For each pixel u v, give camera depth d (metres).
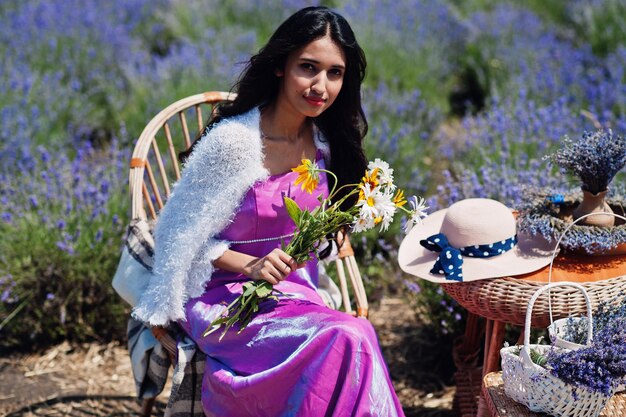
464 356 2.75
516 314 2.22
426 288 3.16
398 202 2.23
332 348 2.04
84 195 3.53
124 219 3.61
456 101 6.09
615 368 1.88
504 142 3.85
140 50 6.17
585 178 2.34
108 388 3.07
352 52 2.29
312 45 2.22
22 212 3.46
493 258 2.33
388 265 3.57
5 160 4.16
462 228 2.34
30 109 4.84
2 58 5.50
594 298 2.19
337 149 2.53
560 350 1.96
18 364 3.23
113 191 3.70
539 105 4.89
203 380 2.33
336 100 2.45
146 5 6.89
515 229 2.39
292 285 2.42
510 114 4.48
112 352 3.32
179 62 5.56
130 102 5.34
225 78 5.26
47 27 5.98
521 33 6.59
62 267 3.34
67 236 3.27
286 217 2.35
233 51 5.85
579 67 5.54
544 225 2.32
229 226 2.35
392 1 6.96
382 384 2.05
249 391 2.16
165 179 2.82
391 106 4.86
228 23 6.82
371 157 4.20
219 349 2.29
